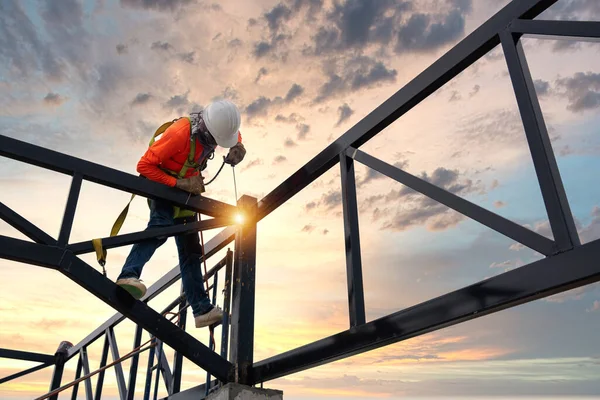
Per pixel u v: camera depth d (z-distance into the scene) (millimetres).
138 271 3471
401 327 2779
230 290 4227
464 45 2891
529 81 2527
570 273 2107
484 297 2424
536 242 2277
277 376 3604
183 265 4055
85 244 3330
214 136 3801
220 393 3629
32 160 3354
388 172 3178
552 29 2447
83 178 3500
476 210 2584
